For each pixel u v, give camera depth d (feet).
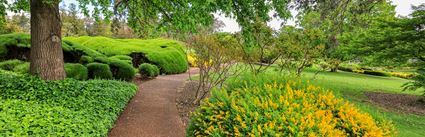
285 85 15.52
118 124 24.40
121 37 129.49
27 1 33.81
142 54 70.28
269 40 38.40
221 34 36.81
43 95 23.63
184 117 28.58
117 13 33.99
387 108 40.68
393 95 53.31
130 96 34.73
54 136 15.56
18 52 46.98
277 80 16.16
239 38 36.27
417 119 34.86
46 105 21.27
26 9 34.37
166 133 23.35
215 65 36.60
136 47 73.61
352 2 39.65
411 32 42.63
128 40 88.38
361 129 12.17
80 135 16.74
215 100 14.15
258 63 45.73
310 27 43.27
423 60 46.88
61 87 26.03
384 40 45.68
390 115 35.68
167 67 71.92
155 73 60.39
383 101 46.62
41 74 27.45
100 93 28.55
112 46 73.26
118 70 48.29
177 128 24.80
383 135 12.44
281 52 40.68
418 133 28.37
